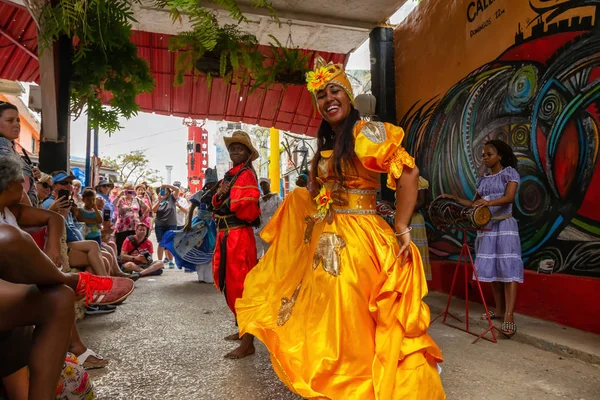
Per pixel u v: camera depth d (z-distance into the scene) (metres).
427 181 5.88
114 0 3.84
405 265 2.11
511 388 2.66
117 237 8.96
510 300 3.76
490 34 4.90
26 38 7.11
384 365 1.92
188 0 3.53
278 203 7.97
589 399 2.50
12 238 1.56
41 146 5.25
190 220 7.09
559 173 4.00
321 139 2.44
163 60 7.88
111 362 3.13
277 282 2.54
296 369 1.98
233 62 5.39
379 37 6.77
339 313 2.01
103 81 5.11
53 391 1.60
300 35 7.08
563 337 3.49
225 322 4.36
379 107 6.78
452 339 3.78
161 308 5.10
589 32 3.74
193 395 2.53
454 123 5.51
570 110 3.90
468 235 5.28
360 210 2.24
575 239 3.84
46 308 1.64
